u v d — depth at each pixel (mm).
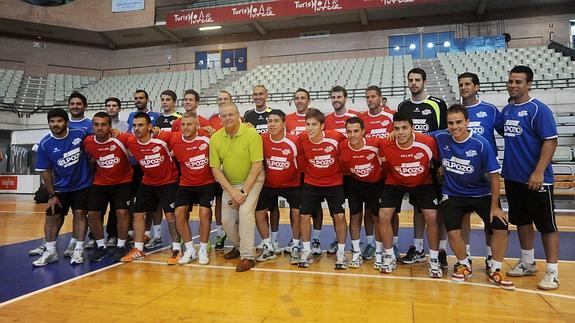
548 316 2348
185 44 18734
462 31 15594
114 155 3873
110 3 17578
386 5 14422
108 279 3195
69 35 18109
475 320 2281
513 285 2912
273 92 13547
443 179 3463
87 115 14336
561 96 9859
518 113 3150
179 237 3930
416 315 2363
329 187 3646
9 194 12375
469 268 3221
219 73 16453
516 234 5371
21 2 16453
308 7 15242
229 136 3674
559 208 7910
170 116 4789
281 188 3928
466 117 3084
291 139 3758
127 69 19219
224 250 4453
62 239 5156
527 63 12625
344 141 3602
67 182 3840
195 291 2855
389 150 3387
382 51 16438
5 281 3141
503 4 14797
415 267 3625
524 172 3121
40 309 2473
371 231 4059
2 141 14320
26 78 16922
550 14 14781
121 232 4027
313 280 3158
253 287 2955
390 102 11211
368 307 2506
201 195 3828
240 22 16250
